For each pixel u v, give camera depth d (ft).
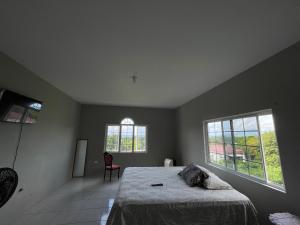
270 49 6.49
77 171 17.11
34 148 9.64
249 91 8.21
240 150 9.18
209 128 12.66
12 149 7.76
